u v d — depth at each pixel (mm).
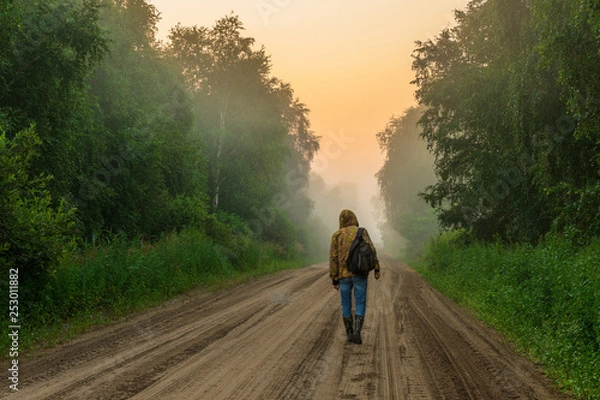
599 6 8859
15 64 11117
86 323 7996
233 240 24234
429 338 6594
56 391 4164
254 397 3994
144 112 20828
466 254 19250
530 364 5363
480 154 20000
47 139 11867
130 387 4258
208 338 6535
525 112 13758
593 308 6277
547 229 16641
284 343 6191
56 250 8211
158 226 21875
